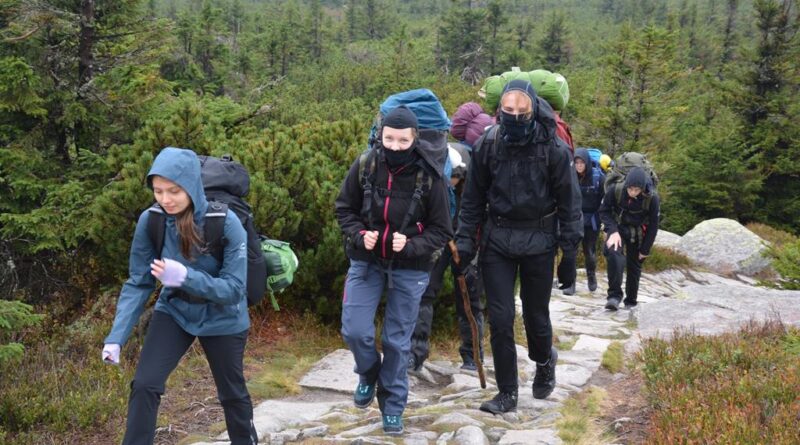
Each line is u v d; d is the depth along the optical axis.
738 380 4.56
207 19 37.78
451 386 5.86
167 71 24.17
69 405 5.24
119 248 6.69
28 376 5.75
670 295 13.11
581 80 40.34
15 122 9.48
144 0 10.53
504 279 4.59
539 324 4.77
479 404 5.13
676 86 32.12
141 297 3.49
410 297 4.21
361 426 4.77
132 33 10.31
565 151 4.33
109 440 4.99
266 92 33.06
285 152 7.39
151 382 3.33
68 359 6.09
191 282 3.20
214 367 3.57
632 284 9.80
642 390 5.23
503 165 4.40
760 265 16.88
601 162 10.30
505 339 4.66
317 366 6.30
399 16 116.38
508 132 4.27
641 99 25.11
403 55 43.88
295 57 63.25
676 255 16.72
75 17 9.58
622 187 9.19
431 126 4.75
